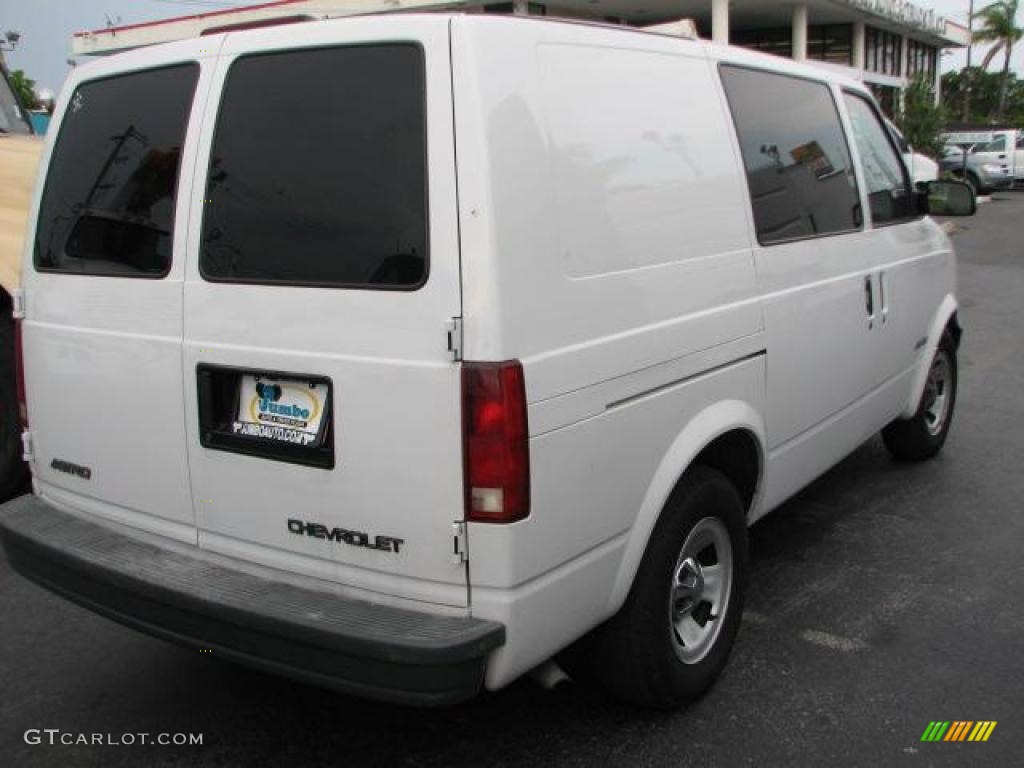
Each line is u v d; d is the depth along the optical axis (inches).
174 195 114.2
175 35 960.3
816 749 121.6
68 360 126.8
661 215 117.0
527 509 96.7
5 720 130.6
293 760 122.0
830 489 215.2
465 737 125.6
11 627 156.9
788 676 138.6
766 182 142.7
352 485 101.7
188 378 113.0
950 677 137.6
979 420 266.1
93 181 124.9
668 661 122.2
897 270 187.3
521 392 94.8
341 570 104.6
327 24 104.1
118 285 119.0
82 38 1032.2
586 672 122.0
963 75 2395.4
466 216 93.7
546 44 103.7
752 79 144.9
